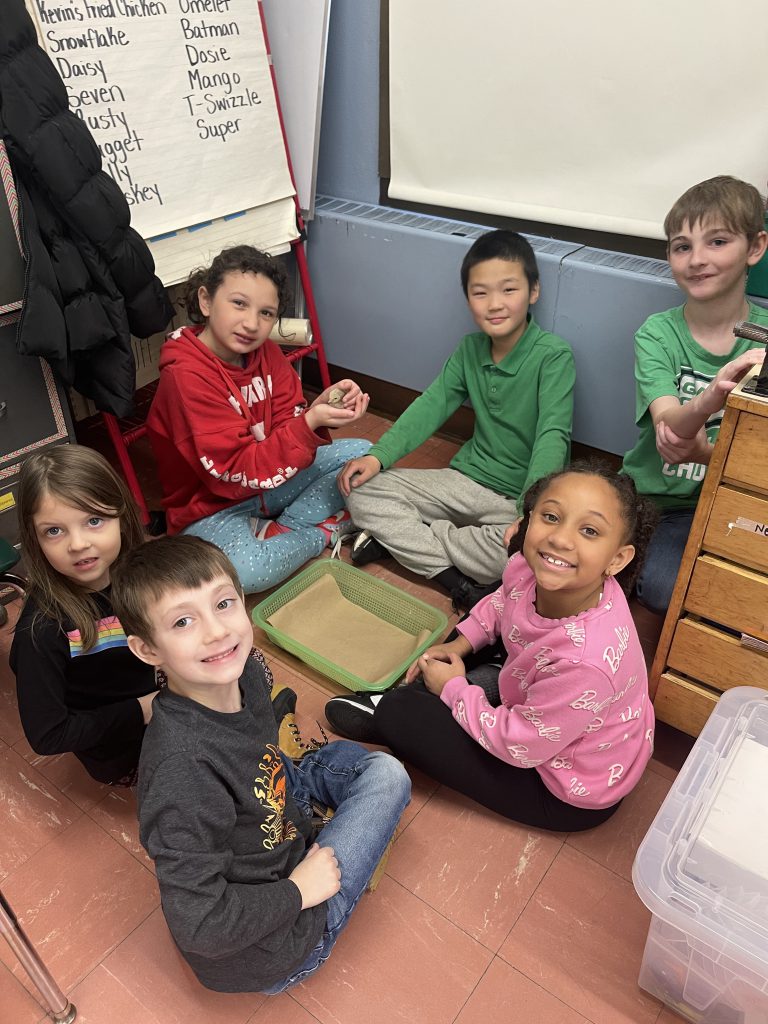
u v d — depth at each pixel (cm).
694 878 94
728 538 110
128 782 129
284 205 212
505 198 196
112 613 119
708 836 93
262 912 88
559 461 171
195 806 83
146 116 174
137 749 123
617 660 105
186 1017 103
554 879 120
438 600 175
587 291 180
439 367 218
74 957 110
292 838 101
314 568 173
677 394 148
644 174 173
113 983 107
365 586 171
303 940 95
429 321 212
